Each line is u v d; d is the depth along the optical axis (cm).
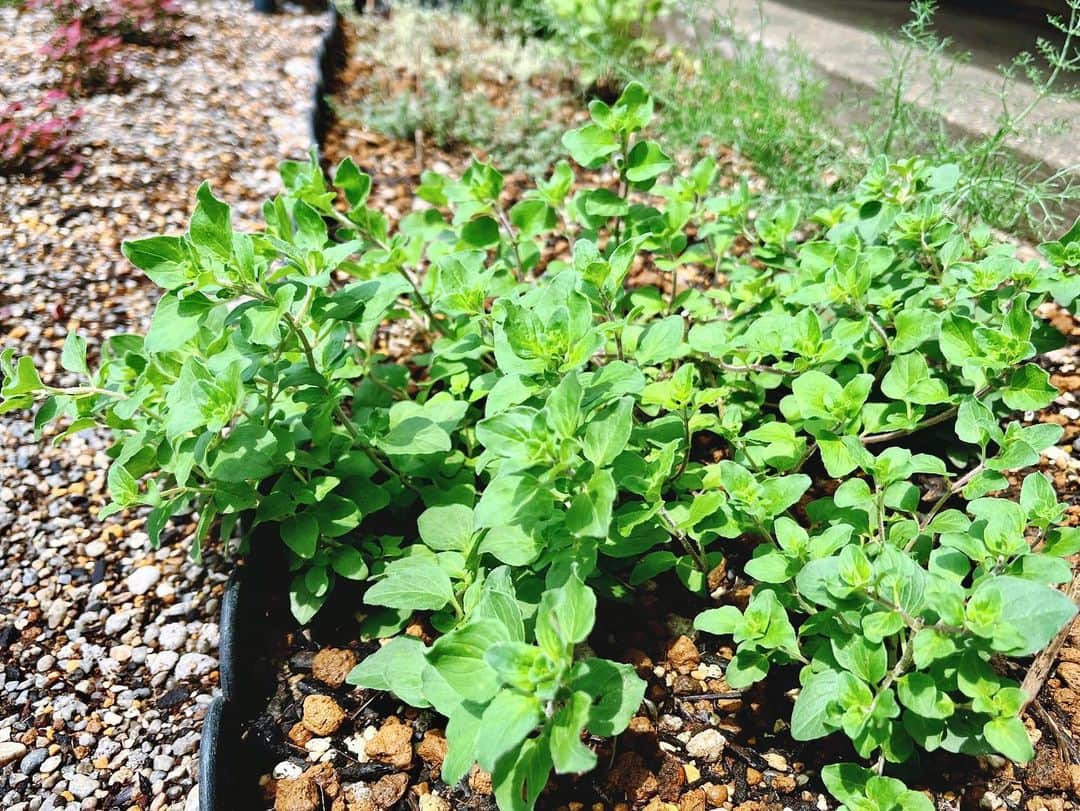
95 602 45
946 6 65
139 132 81
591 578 40
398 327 59
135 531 48
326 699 38
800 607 36
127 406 38
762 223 49
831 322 48
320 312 38
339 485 42
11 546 47
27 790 38
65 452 52
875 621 30
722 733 37
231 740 37
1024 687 34
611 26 90
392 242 48
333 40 104
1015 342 36
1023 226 58
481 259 44
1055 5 57
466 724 30
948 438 45
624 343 43
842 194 58
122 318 60
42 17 103
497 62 96
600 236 66
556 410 31
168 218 69
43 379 55
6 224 67
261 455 36
